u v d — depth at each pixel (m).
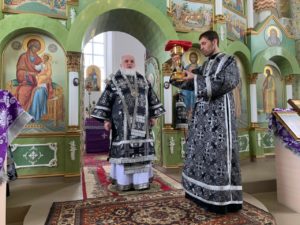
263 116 6.11
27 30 4.09
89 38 4.93
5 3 3.98
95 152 8.06
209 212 2.49
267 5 6.47
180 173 4.54
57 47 4.24
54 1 4.18
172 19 4.83
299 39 6.38
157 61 5.01
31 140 4.00
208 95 2.29
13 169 3.19
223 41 5.14
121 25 5.05
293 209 3.04
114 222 2.32
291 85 6.34
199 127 2.51
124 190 3.39
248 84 5.95
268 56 5.97
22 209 2.88
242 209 2.60
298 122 3.13
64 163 4.10
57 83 4.21
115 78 3.50
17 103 2.07
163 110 3.69
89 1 4.29
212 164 2.35
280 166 3.25
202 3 5.12
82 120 4.55
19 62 4.08
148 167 3.46
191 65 5.02
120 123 3.37
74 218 2.43
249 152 5.84
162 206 2.71
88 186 3.72
